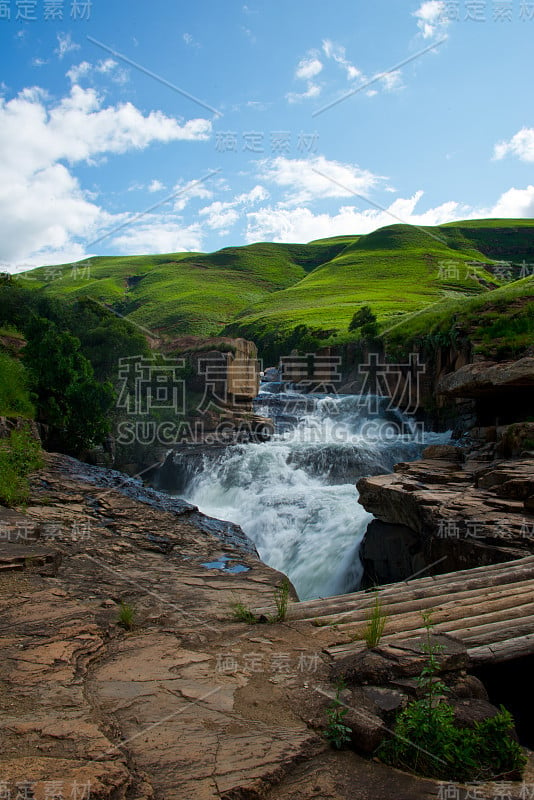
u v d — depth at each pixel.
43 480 12.05
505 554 7.70
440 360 24.39
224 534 9.91
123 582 6.90
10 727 3.36
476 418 17.55
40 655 4.45
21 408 16.98
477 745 3.33
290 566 14.05
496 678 4.66
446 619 5.19
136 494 12.07
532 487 9.34
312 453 20.16
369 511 12.09
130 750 3.19
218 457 20.36
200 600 6.30
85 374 19.55
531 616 5.09
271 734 3.39
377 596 5.85
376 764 3.23
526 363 13.06
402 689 3.73
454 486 11.12
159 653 4.67
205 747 3.23
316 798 2.91
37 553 7.19
